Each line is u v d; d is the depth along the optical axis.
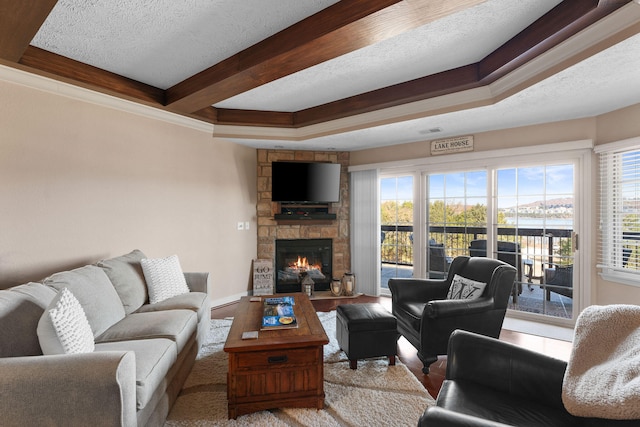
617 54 1.99
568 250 3.48
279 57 2.28
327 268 5.12
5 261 2.47
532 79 2.46
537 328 3.43
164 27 2.19
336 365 2.62
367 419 1.95
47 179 2.70
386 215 4.91
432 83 3.00
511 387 1.50
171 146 3.73
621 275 3.06
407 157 4.50
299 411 2.04
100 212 3.07
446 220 4.30
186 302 2.77
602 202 3.22
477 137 3.91
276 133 4.32
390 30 1.94
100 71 2.85
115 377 1.34
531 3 1.95
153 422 1.74
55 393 1.31
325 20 1.99
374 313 2.67
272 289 4.75
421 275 4.47
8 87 2.48
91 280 2.29
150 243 3.52
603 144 3.14
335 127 3.97
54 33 2.26
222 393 2.23
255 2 1.92
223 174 4.38
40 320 1.53
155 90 3.29
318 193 4.77
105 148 3.11
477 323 2.56
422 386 2.32
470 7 1.79
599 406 1.14
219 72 2.72
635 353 1.19
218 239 4.32
